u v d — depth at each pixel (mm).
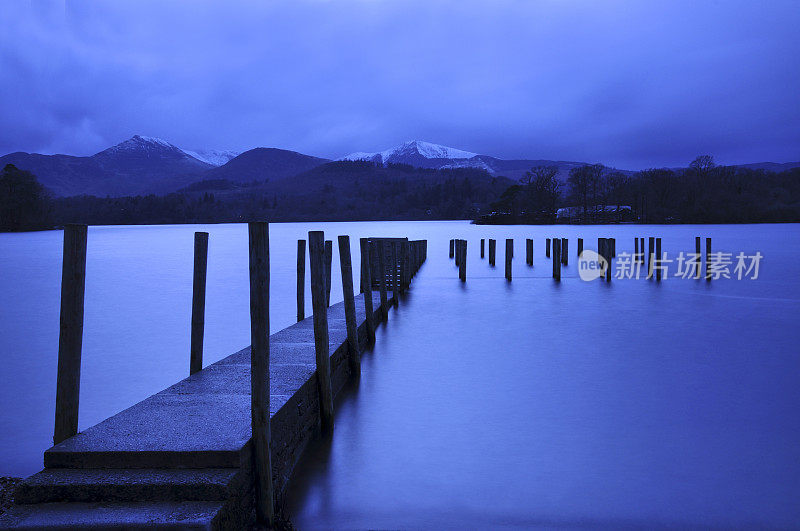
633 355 12023
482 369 10914
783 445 7035
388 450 6988
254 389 4934
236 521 4531
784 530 5164
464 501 5723
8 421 9633
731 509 5527
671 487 5969
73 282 4961
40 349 15680
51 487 4297
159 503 4301
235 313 21672
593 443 7168
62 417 4922
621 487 5992
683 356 11914
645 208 142500
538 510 5527
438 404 8758
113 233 127312
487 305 19406
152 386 12164
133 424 5273
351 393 9359
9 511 4184
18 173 133625
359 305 14945
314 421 7348
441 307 18969
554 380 10102
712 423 7820
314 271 7496
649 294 22094
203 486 4336
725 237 69062
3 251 62375
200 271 7520
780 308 18609
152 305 23953
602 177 156875
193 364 7473
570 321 16281
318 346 7520
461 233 90938
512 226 133875
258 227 4934
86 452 4570
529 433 7508
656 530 5184
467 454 6855
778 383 9789
